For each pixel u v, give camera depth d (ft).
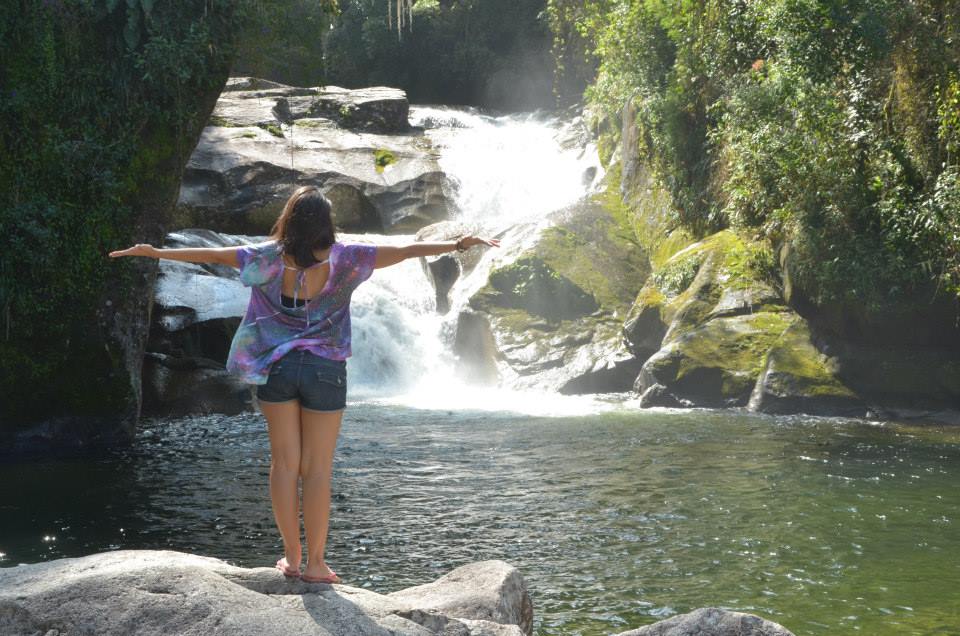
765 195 48.65
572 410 48.98
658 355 50.62
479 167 85.81
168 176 40.22
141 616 12.25
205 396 48.78
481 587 15.44
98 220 38.60
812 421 44.19
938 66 42.73
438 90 129.80
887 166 44.09
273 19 43.14
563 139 90.12
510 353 58.13
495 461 35.96
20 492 31.07
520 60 120.37
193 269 58.85
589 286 61.31
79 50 38.09
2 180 37.22
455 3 124.06
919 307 43.60
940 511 27.91
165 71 38.55
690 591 21.47
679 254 57.41
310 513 13.87
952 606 20.36
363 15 126.93
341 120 91.45
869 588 21.54
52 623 12.23
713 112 57.26
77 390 38.70
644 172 67.92
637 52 66.28
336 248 13.69
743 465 34.40
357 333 62.13
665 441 39.45
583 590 21.59
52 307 38.17
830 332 47.60
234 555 24.21
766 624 13.64
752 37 55.06
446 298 66.44
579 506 29.09
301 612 12.64
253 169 77.71
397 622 12.82
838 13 43.80
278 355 13.34
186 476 33.68
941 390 43.96
